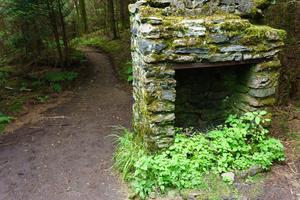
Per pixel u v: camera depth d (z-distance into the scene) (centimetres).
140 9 443
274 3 616
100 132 689
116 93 977
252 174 437
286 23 634
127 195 452
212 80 545
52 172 531
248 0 490
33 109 862
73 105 889
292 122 571
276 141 467
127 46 1428
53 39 1232
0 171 543
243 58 459
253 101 490
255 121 462
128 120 752
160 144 464
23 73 1147
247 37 458
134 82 557
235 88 539
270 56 474
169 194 420
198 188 416
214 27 444
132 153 499
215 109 560
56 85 1026
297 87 634
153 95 447
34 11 1080
